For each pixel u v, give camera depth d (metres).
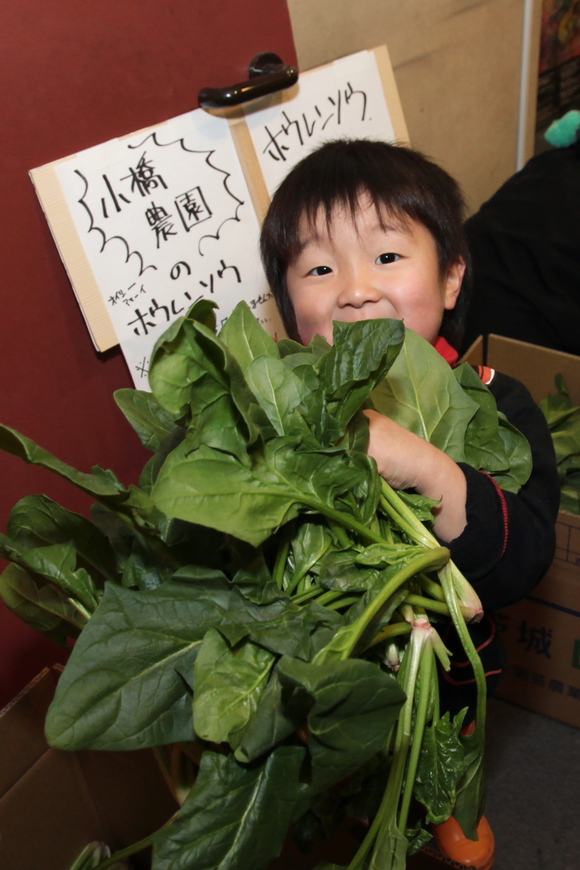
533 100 1.73
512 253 1.39
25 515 0.61
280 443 0.49
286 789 0.47
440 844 0.96
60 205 0.82
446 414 0.68
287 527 0.55
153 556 0.57
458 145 1.55
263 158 0.98
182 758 0.61
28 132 0.78
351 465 0.51
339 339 0.51
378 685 0.41
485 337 1.37
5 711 0.73
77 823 0.84
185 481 0.44
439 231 0.84
